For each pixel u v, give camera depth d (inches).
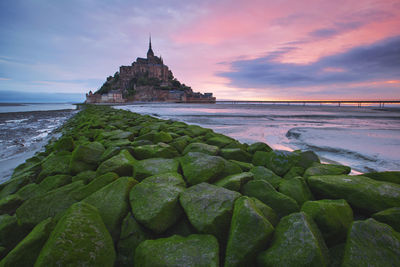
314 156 187.8
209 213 98.3
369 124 741.9
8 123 1151.6
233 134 494.9
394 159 284.5
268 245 84.7
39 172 199.5
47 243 75.6
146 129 378.0
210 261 75.7
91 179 161.6
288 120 895.7
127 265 89.0
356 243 77.9
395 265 69.7
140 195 112.7
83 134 382.9
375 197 111.8
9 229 106.4
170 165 167.0
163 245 84.4
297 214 91.5
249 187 134.0
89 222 84.4
